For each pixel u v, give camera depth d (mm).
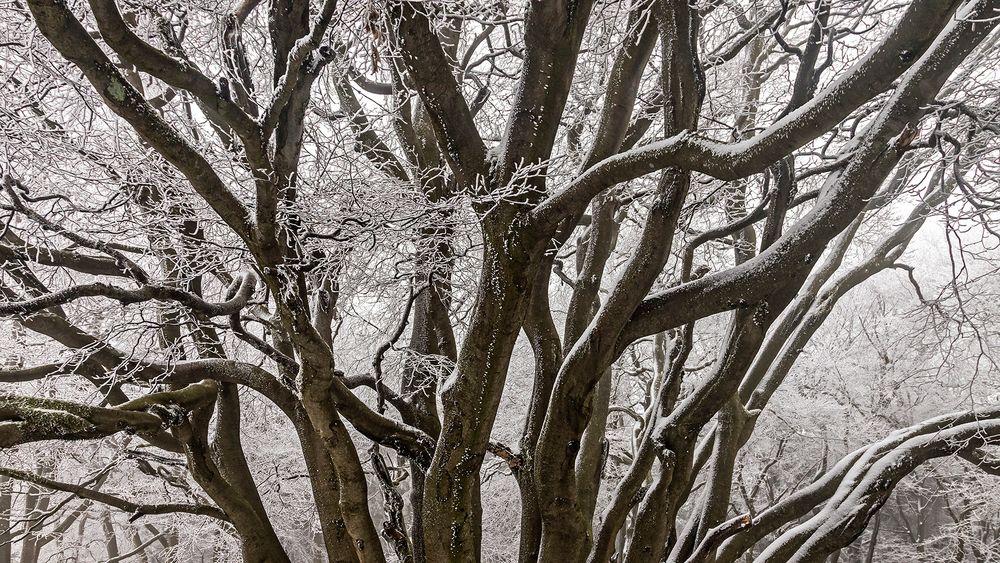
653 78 6227
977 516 12523
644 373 11758
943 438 4980
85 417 3453
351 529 4090
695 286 4180
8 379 4336
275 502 10453
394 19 3131
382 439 4781
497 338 3725
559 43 3439
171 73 2553
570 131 6141
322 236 3896
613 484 12805
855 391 12914
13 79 3996
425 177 5066
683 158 3062
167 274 4848
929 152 5570
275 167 3355
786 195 4578
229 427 5363
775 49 6949
